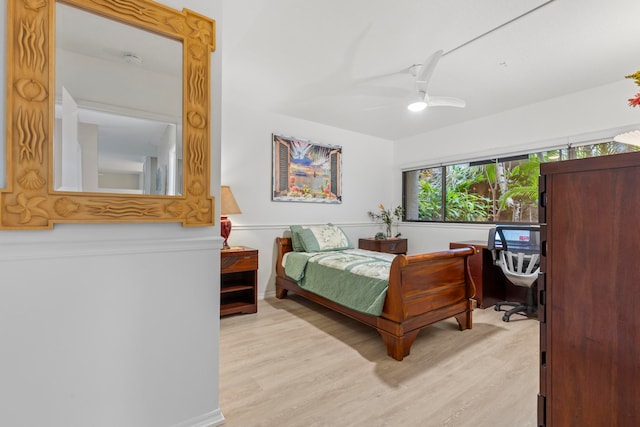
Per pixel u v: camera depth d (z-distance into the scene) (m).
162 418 1.38
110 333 1.25
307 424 1.50
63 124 1.16
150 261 1.34
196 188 1.44
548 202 0.92
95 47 1.23
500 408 1.61
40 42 1.11
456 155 4.25
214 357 1.51
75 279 1.18
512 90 3.10
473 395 1.73
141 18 1.30
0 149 1.06
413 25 2.04
